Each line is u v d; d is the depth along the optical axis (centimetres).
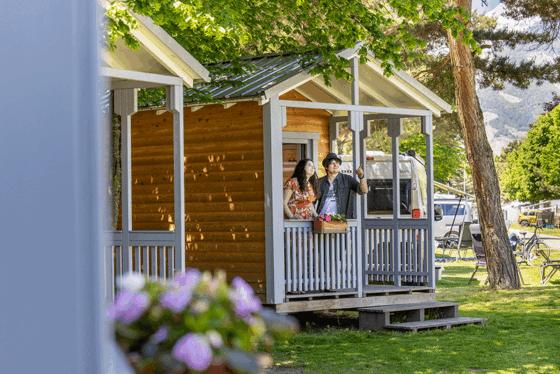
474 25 2270
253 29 1116
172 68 812
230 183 1036
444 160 3703
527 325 1023
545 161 5766
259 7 1073
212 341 188
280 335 204
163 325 190
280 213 969
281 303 962
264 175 977
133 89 862
